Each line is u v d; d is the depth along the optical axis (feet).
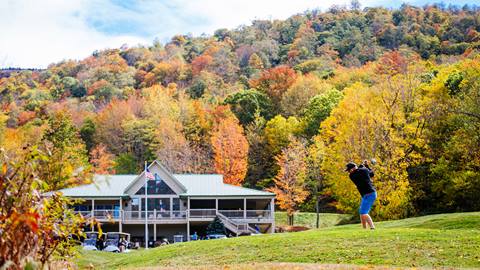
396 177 140.46
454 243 54.80
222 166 227.40
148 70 443.73
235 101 301.63
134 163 265.34
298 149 209.97
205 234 178.60
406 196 142.72
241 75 424.05
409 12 501.15
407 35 436.35
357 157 145.79
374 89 175.73
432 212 162.91
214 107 301.22
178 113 297.53
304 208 231.30
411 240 57.62
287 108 301.02
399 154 143.23
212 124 280.31
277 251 60.23
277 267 42.60
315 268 42.01
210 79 394.73
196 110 293.43
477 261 47.65
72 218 28.55
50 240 26.04
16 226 21.25
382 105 166.20
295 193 201.16
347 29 516.73
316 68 406.62
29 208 22.79
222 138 231.50
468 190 152.66
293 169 201.77
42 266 24.26
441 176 162.20
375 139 145.79
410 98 168.55
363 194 63.93
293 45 491.72
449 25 435.94
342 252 55.47
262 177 256.73
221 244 70.38
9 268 21.25
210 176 185.98
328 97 255.29
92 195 169.37
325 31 520.42
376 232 63.26
